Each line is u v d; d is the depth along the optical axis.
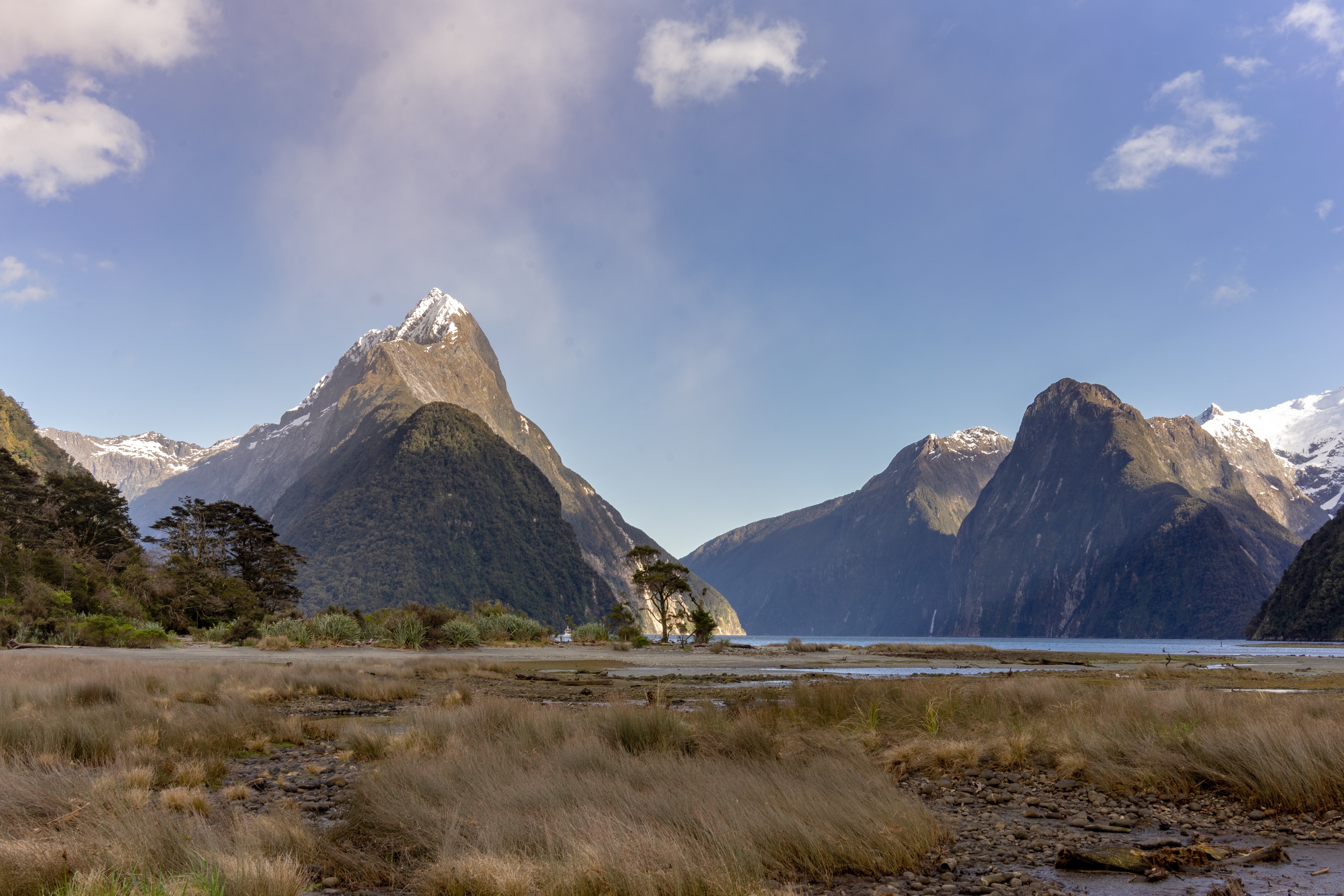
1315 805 8.24
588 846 5.80
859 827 6.62
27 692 14.17
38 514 78.50
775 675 32.09
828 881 5.86
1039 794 9.18
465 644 52.25
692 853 5.82
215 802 8.07
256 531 95.81
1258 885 5.73
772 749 10.12
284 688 19.56
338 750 11.66
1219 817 8.05
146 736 10.55
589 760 9.12
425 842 6.46
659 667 37.69
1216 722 11.60
